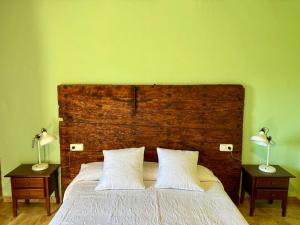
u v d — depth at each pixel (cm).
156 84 318
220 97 313
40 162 317
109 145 321
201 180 281
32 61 313
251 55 315
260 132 301
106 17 309
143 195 248
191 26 311
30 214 302
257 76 319
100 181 264
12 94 317
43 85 317
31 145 327
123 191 256
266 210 315
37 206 319
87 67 317
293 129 328
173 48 315
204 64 317
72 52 313
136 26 311
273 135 329
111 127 318
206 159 323
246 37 312
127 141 321
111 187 258
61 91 310
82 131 317
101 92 312
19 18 305
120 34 312
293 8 308
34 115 322
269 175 294
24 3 302
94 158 322
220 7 308
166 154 285
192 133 319
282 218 299
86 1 305
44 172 297
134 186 259
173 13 309
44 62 313
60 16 307
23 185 290
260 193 296
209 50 315
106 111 315
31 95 318
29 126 324
